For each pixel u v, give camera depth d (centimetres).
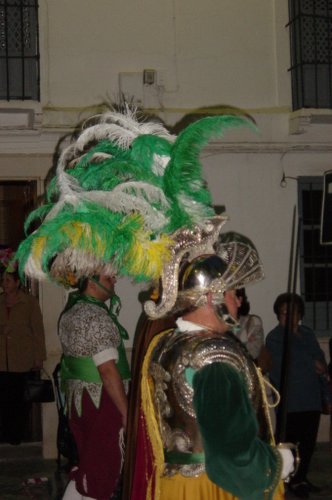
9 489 730
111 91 856
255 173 885
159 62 868
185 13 873
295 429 676
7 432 841
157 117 858
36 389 795
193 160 302
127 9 860
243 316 704
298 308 689
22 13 841
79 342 451
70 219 292
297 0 893
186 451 271
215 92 880
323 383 693
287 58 895
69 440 545
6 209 945
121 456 454
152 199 303
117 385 447
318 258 903
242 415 253
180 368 269
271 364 689
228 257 288
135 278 297
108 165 322
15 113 827
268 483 257
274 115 888
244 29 886
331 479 740
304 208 899
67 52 849
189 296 282
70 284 468
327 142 895
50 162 839
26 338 823
